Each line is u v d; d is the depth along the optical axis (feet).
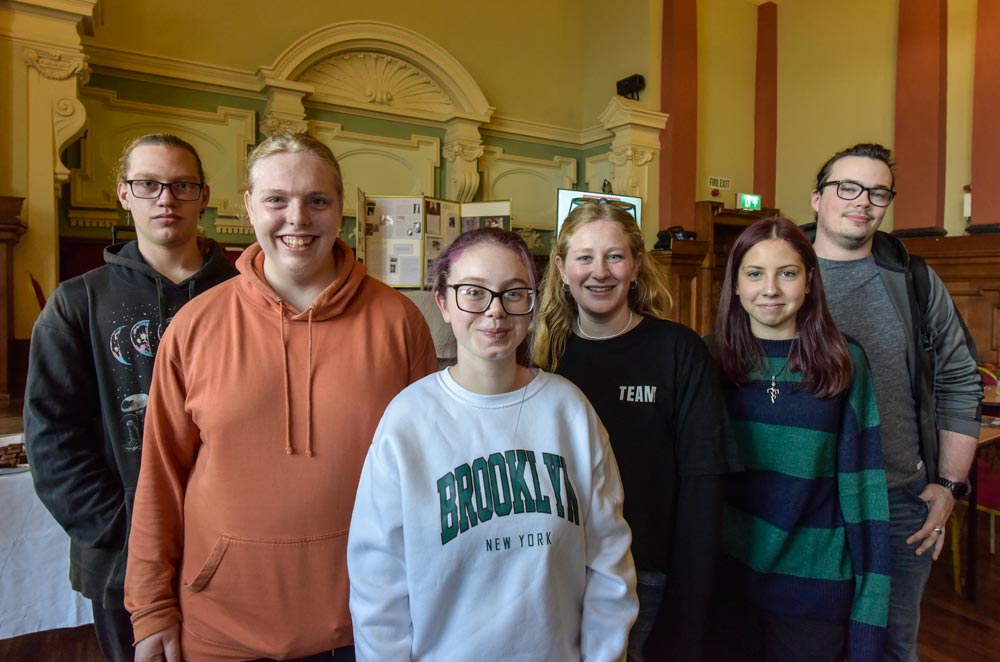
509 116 22.33
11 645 7.38
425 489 3.16
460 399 3.34
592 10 23.65
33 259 12.20
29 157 12.16
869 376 4.59
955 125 18.75
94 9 14.23
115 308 4.52
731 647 4.79
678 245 19.99
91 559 4.41
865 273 5.18
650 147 21.81
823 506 4.44
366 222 13.67
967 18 18.45
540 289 4.94
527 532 3.14
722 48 23.79
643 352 4.44
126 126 16.24
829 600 4.33
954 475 5.09
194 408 3.70
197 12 17.13
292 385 3.70
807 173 23.22
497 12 22.03
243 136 17.66
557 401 3.43
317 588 3.64
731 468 4.20
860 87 21.52
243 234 17.71
